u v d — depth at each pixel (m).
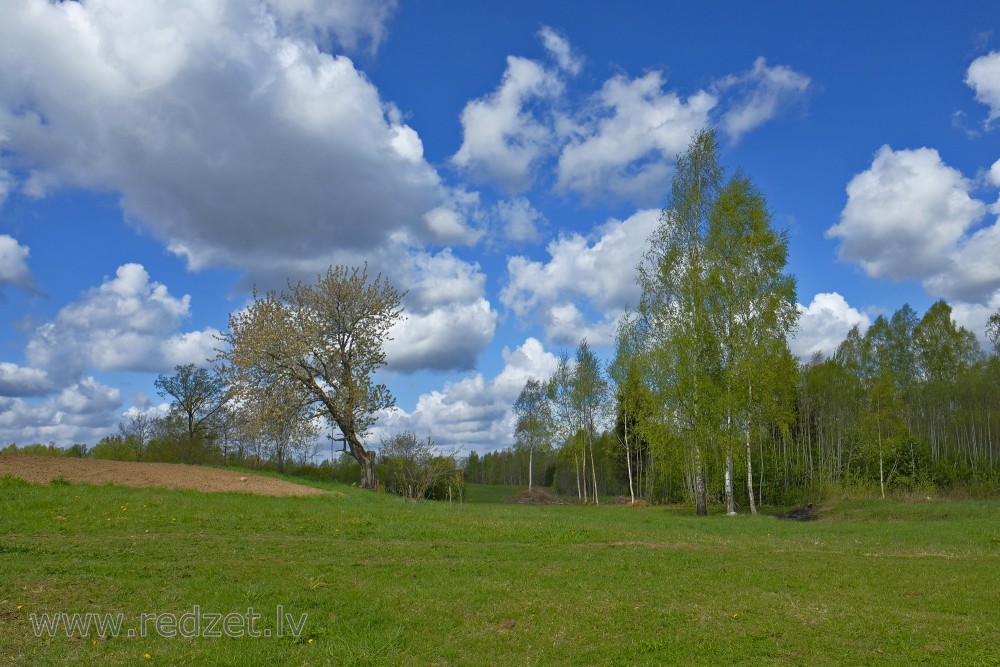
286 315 36.16
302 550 14.77
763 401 30.48
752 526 23.19
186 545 14.70
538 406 63.03
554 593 11.69
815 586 12.53
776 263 30.14
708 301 30.58
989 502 33.25
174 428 45.97
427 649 9.04
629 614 10.52
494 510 26.83
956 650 9.07
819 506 34.16
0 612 9.86
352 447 37.91
